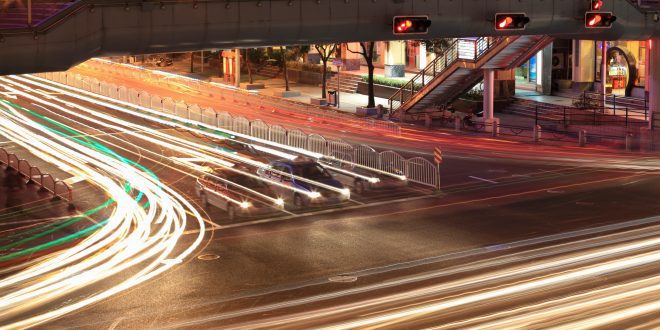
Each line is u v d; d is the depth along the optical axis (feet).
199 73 261.44
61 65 88.38
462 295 69.67
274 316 66.08
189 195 112.78
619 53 188.75
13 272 80.07
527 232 90.99
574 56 196.54
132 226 97.04
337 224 96.48
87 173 126.52
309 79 238.48
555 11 119.34
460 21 112.57
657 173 121.60
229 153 143.13
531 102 187.52
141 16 92.27
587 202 104.37
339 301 69.56
